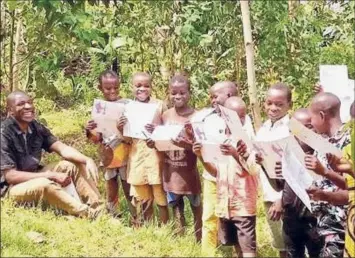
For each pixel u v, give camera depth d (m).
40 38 6.10
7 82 6.73
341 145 4.03
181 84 4.77
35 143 5.02
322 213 4.17
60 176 4.84
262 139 4.44
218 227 4.54
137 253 4.32
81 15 5.84
